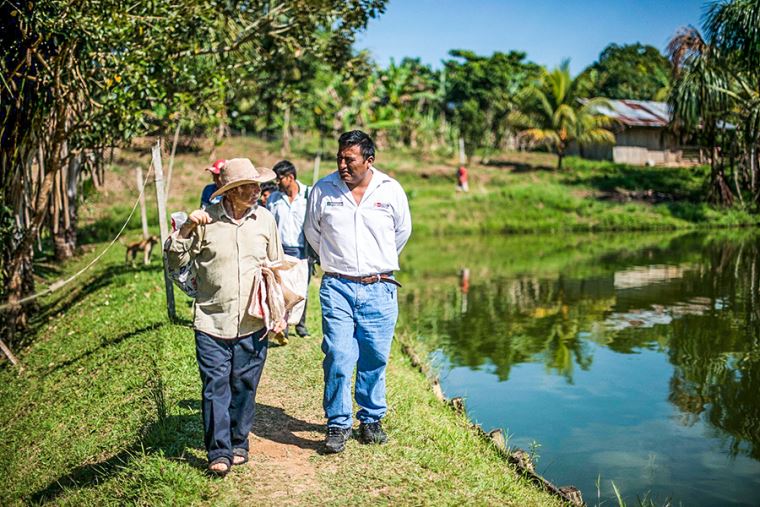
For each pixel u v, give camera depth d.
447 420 6.21
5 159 9.16
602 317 13.09
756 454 6.86
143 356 7.13
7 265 9.77
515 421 7.70
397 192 4.85
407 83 41.94
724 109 28.55
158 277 11.69
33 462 5.71
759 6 24.59
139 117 10.08
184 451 4.74
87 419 6.04
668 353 10.52
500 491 4.63
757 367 9.73
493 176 37.56
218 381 4.30
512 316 13.35
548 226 30.47
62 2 8.70
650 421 7.74
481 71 48.19
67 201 15.69
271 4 14.14
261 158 34.34
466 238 29.00
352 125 38.28
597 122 40.44
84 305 10.66
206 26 12.29
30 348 9.44
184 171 29.23
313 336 8.23
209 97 12.11
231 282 4.28
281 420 5.50
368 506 4.12
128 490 4.32
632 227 30.38
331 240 4.79
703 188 34.41
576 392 8.71
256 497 4.18
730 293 15.27
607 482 6.23
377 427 5.04
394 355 8.84
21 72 9.23
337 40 14.61
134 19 10.22
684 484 6.20
